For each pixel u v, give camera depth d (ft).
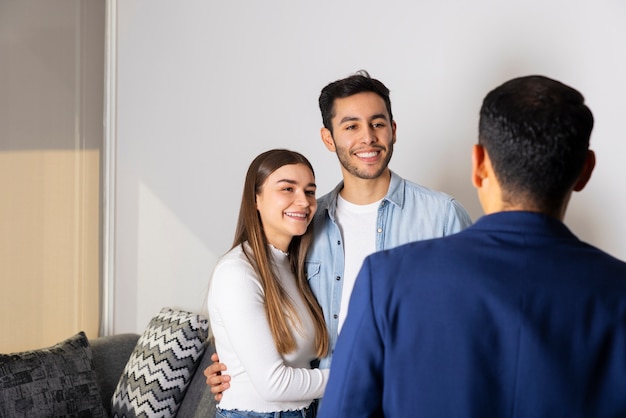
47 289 10.80
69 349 9.23
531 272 3.46
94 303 11.49
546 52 7.39
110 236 11.53
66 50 10.96
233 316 6.39
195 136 10.64
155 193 11.16
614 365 3.34
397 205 6.81
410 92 8.48
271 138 9.77
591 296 3.39
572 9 7.20
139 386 9.24
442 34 8.18
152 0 11.13
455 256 3.60
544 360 3.34
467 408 3.42
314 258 7.01
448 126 8.16
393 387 3.60
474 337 3.45
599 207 7.11
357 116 6.56
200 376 9.25
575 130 3.50
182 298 10.81
